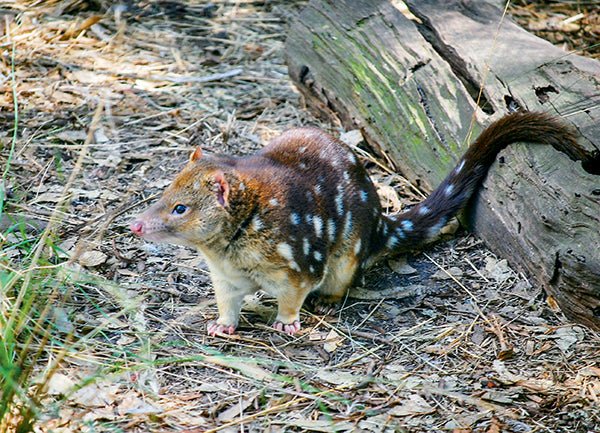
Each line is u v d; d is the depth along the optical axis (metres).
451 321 7.65
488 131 8.35
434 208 8.59
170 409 6.45
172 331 7.47
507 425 6.36
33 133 10.41
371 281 8.32
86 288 7.92
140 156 10.13
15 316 6.78
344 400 6.54
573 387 6.77
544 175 7.75
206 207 7.04
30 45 12.37
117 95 11.37
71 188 9.45
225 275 7.34
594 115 7.98
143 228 7.00
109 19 13.20
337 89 10.66
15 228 8.60
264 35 13.26
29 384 6.30
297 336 7.50
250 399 6.60
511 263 8.26
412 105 9.53
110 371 6.78
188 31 13.20
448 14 10.11
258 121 11.08
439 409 6.54
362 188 8.04
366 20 10.54
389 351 7.27
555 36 12.77
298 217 7.31
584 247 7.19
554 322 7.54
